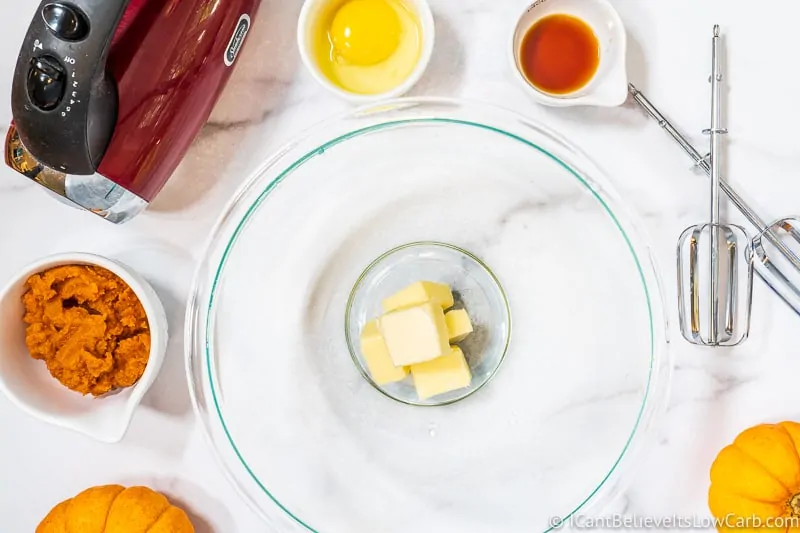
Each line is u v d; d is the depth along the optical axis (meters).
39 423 0.63
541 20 0.60
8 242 0.63
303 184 0.64
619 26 0.58
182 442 0.63
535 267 0.64
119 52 0.52
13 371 0.58
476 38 0.62
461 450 0.65
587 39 0.60
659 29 0.62
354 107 0.62
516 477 0.64
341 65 0.61
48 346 0.59
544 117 0.62
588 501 0.63
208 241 0.63
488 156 0.64
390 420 0.65
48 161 0.51
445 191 0.64
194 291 0.63
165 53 0.53
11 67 0.62
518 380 0.64
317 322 0.65
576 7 0.60
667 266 0.62
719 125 0.60
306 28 0.59
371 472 0.65
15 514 0.63
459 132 0.64
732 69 0.62
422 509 0.64
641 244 0.62
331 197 0.64
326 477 0.65
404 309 0.60
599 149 0.62
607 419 0.64
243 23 0.57
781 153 0.62
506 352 0.64
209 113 0.59
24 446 0.63
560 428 0.64
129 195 0.57
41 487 0.63
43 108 0.49
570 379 0.64
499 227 0.64
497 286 0.64
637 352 0.64
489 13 0.62
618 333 0.64
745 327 0.62
